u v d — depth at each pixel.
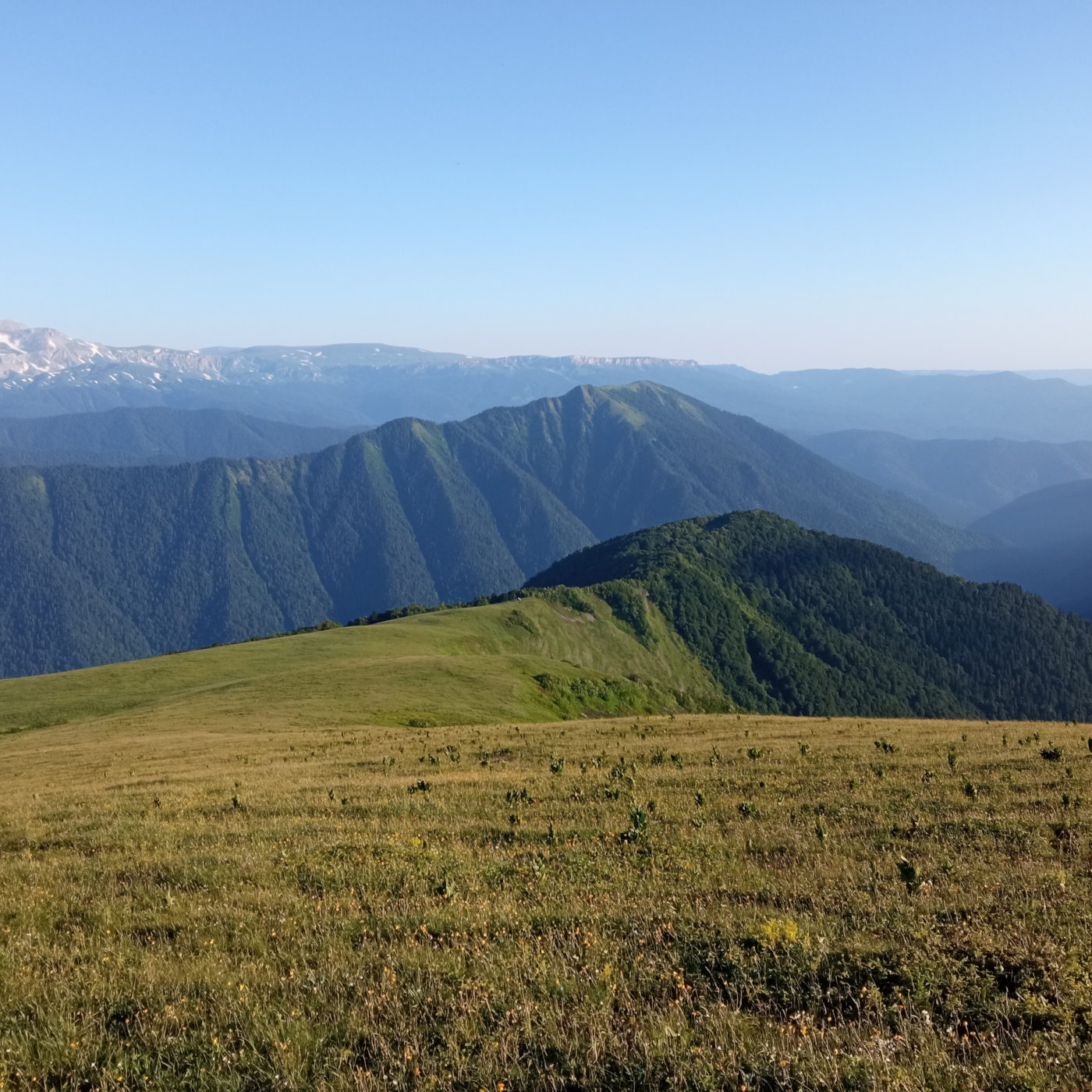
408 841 16.56
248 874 14.51
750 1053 7.15
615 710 90.94
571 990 8.59
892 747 28.81
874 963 8.80
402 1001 8.64
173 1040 8.05
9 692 74.81
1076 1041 7.09
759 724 44.19
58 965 10.48
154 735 48.94
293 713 57.56
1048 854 14.04
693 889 12.45
